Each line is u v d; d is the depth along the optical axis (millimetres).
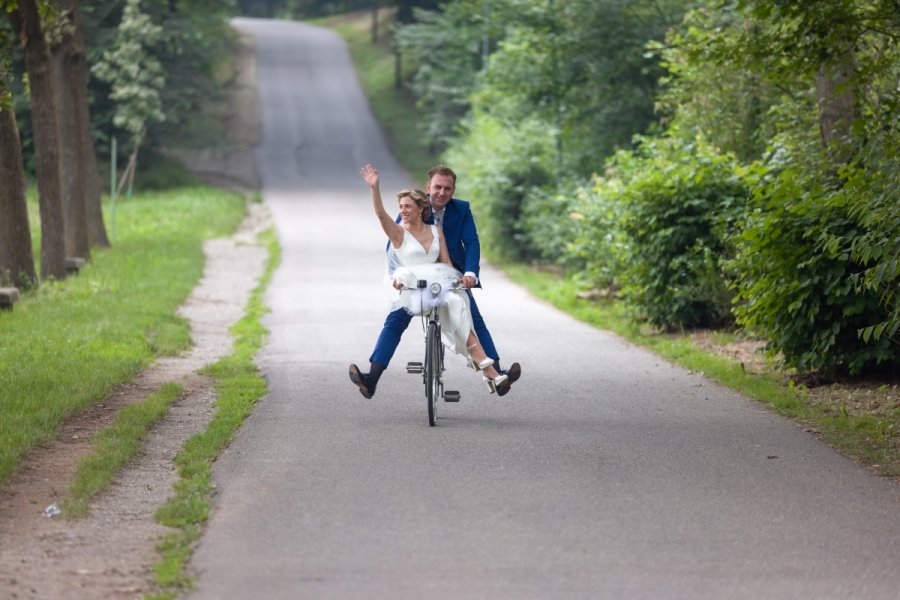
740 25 41500
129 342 30141
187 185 105438
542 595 11734
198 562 12727
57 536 13703
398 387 24547
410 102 151750
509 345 31625
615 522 14398
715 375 26156
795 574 12484
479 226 66250
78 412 21125
